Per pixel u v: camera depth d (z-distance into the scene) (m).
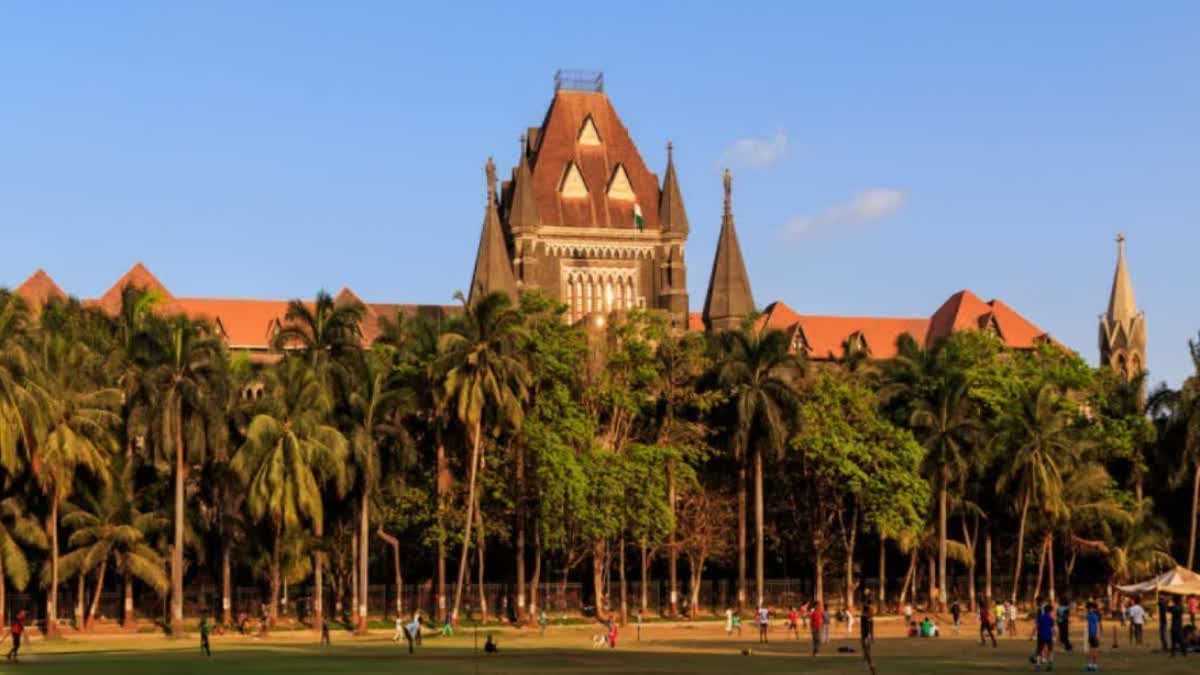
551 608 121.38
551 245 177.62
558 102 184.25
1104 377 142.12
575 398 118.94
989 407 132.38
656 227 181.62
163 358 101.81
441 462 112.00
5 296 98.88
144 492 107.94
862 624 65.81
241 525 108.12
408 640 89.81
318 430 100.94
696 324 199.00
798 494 126.69
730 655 78.56
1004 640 93.25
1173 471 133.12
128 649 86.50
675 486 118.69
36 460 92.50
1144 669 66.62
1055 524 127.19
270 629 104.75
